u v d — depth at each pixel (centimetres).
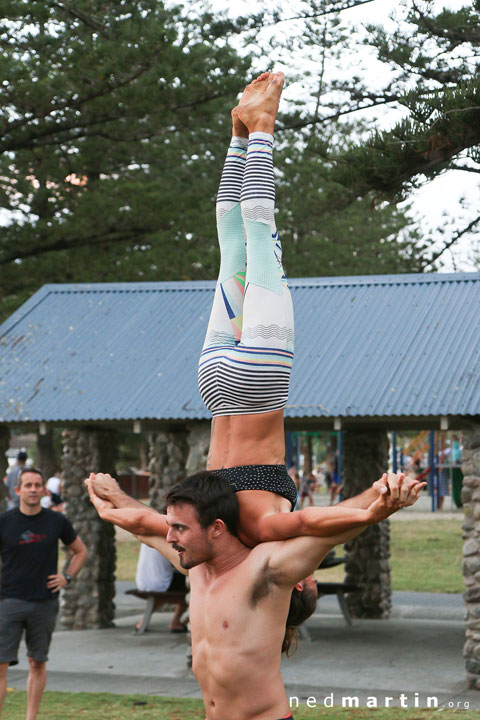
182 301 1337
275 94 320
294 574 287
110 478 361
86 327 1292
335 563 1378
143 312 1314
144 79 1517
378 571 1457
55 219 1966
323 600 1672
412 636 1275
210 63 1512
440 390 991
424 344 1097
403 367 1059
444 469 3616
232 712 299
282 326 303
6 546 732
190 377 1148
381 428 1413
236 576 298
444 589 1762
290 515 283
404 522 2827
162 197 1961
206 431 1085
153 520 336
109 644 1234
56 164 1966
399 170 884
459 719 781
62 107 1548
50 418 1102
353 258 2545
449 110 827
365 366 1077
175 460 1538
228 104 1603
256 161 312
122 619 1473
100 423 1121
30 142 1719
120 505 351
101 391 1142
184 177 2081
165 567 1309
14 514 737
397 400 995
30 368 1210
